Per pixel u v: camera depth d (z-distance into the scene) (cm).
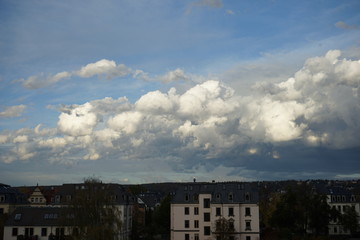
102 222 7300
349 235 12538
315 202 10600
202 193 10569
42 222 9231
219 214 10256
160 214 12875
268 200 14525
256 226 10062
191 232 10562
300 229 11100
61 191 11144
